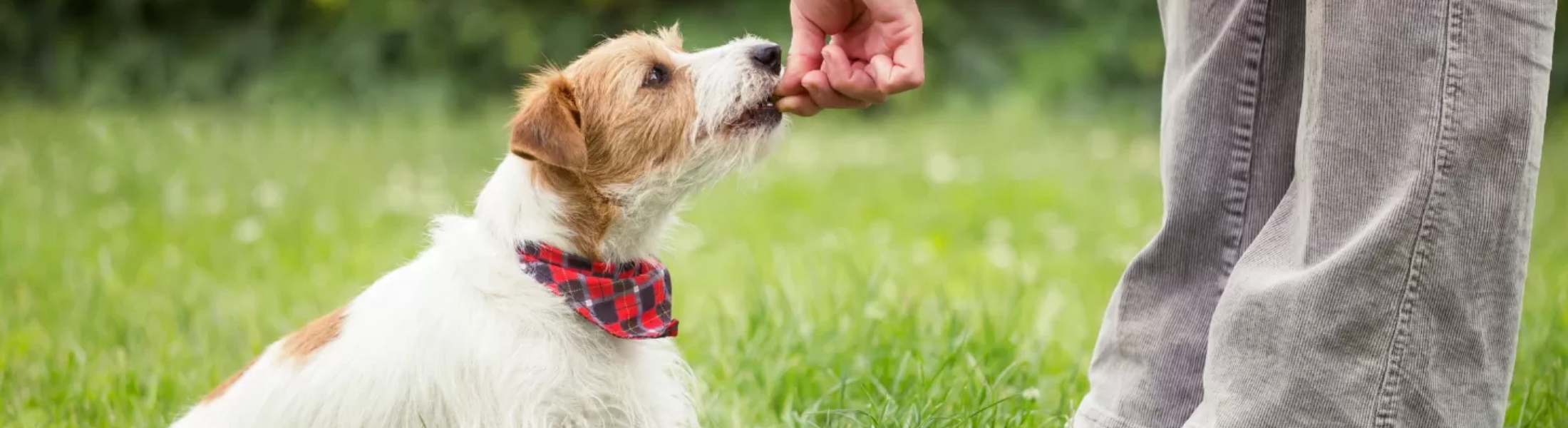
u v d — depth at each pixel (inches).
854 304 177.0
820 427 136.3
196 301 201.8
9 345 171.6
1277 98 110.6
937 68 500.1
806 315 173.2
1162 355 115.3
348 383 111.1
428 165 346.9
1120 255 241.9
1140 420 115.6
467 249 113.9
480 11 489.4
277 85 474.3
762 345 159.0
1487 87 92.4
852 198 301.0
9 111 440.8
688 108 119.7
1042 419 138.6
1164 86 120.3
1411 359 95.7
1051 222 274.2
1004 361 150.6
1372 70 95.3
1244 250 112.2
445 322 110.3
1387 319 95.4
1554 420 131.6
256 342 173.9
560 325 111.9
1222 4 112.5
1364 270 95.3
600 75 121.2
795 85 120.1
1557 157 375.6
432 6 492.7
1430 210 93.0
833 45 116.6
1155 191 319.0
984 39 515.8
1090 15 519.8
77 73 490.0
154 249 241.8
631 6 501.7
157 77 492.4
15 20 496.1
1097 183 330.6
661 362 125.3
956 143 404.5
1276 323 99.9
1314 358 98.0
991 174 340.8
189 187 304.8
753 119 122.2
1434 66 93.2
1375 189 96.0
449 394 108.9
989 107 479.2
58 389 153.0
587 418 114.1
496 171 119.8
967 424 128.6
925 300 196.7
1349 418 97.4
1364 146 96.2
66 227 255.8
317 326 118.6
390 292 115.5
